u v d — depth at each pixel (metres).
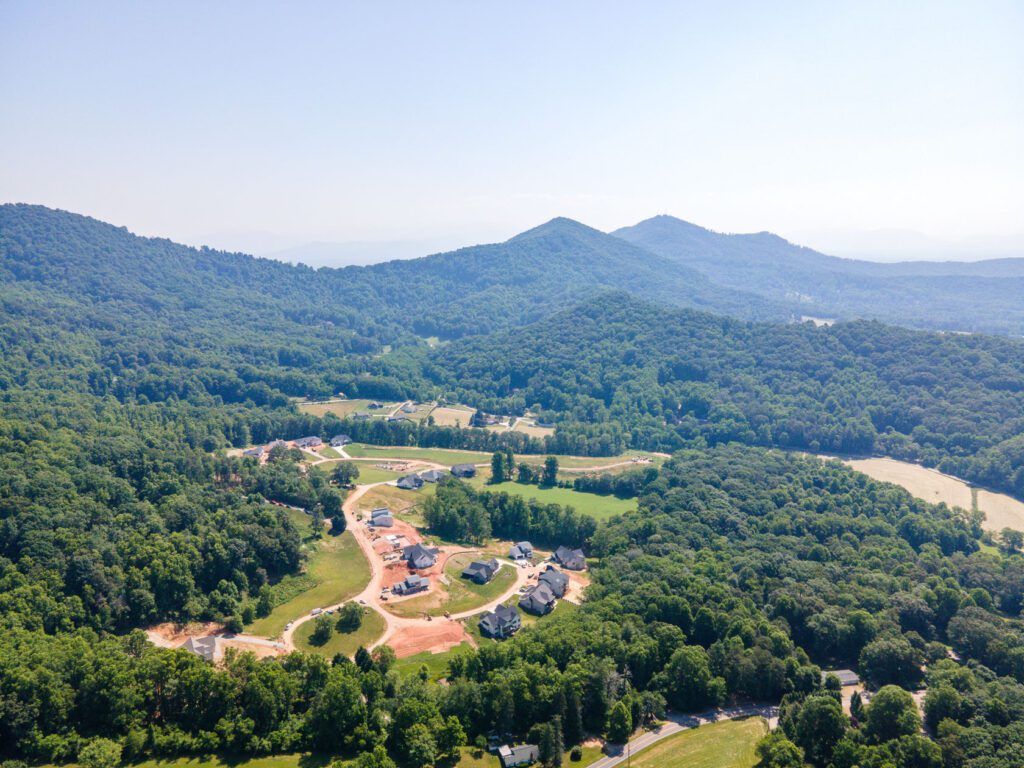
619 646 139.88
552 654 137.00
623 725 123.88
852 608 160.75
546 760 115.69
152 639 156.50
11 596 142.62
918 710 128.00
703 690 136.00
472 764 115.38
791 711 126.69
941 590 165.88
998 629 153.00
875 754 111.19
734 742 124.69
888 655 142.75
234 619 166.62
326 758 113.81
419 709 117.50
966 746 112.81
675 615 153.62
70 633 143.62
